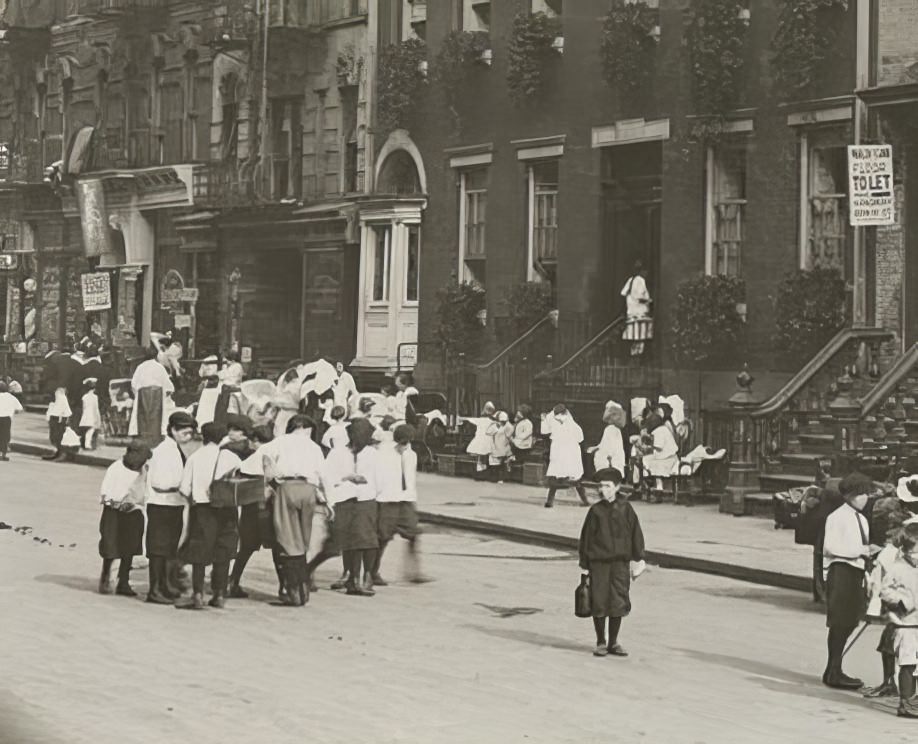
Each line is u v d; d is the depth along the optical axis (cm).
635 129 3712
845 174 3294
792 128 3356
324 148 4838
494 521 2786
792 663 1669
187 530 1927
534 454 3528
